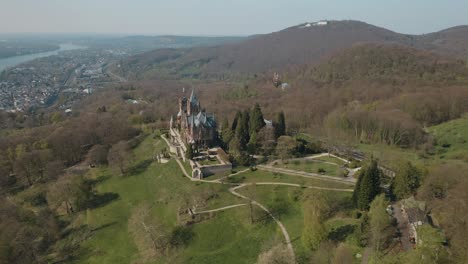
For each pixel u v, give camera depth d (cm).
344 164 14625
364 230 8769
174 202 13288
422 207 9350
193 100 18362
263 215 11488
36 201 15825
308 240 9256
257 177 13888
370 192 10219
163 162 16812
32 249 11912
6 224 12469
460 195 9375
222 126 18612
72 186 14712
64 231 13500
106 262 11438
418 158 15725
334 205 11012
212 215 12012
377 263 7588
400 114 19388
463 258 7256
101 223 13538
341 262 7950
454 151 16450
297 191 12188
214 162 15075
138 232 12419
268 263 8612
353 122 19825
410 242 8412
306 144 16725
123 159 17500
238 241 10788
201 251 10769
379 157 15225
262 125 16962
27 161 17450
